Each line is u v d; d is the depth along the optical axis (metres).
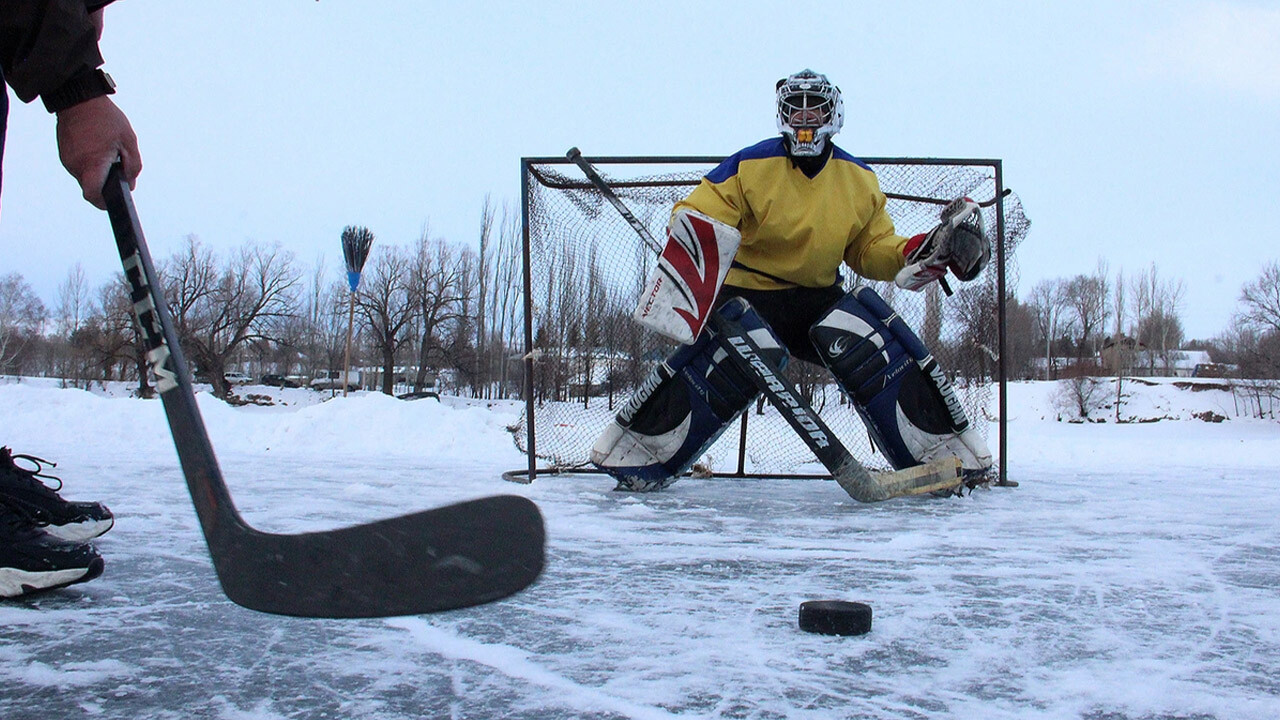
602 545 2.22
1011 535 2.45
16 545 1.48
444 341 35.59
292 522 2.49
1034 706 1.08
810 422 3.04
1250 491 3.73
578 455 4.19
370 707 1.03
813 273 3.33
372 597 0.86
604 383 4.21
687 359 3.34
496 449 6.13
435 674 1.16
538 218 4.18
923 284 3.10
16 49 1.35
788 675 1.18
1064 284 54.16
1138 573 1.93
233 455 5.24
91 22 1.41
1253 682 1.18
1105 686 1.16
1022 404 28.11
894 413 3.32
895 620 1.49
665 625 1.44
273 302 37.34
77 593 1.58
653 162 4.11
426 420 6.47
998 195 4.12
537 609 1.54
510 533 0.85
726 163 3.29
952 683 1.16
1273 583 1.84
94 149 1.40
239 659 1.21
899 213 4.23
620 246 4.21
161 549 2.02
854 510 2.95
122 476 3.65
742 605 1.59
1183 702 1.10
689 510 2.91
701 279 3.09
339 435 6.16
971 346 4.17
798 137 3.14
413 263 35.34
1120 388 27.14
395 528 0.87
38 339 44.91
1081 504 3.19
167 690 1.08
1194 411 25.67
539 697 1.08
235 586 0.92
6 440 5.73
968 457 3.38
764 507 3.01
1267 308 28.22
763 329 3.21
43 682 1.10
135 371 40.31
